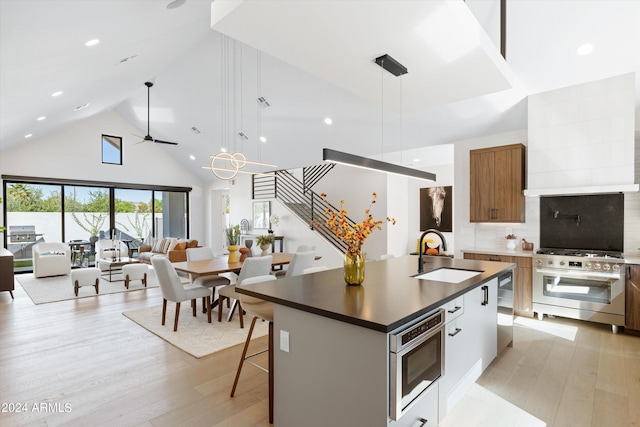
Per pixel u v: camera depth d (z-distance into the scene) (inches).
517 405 96.6
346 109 223.9
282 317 80.7
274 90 234.1
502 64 111.3
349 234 95.7
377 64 104.3
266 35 89.0
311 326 74.0
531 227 192.1
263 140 306.3
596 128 158.4
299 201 391.9
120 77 217.2
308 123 255.6
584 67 149.8
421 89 124.3
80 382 108.3
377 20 81.7
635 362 123.5
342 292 85.8
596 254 166.2
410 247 373.1
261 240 221.1
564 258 164.1
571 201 181.2
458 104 187.3
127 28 134.6
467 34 87.9
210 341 142.5
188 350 132.7
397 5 76.0
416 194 368.2
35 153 331.3
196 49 227.6
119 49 156.0
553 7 127.7
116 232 388.2
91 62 156.9
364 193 353.7
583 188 156.1
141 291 240.8
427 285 95.3
